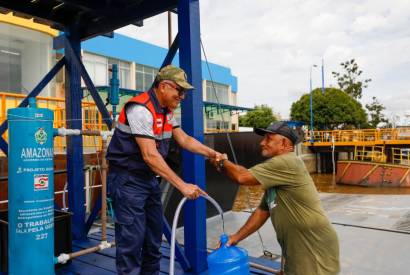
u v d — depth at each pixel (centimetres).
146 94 230
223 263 221
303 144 2928
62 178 568
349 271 332
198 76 316
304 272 224
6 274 316
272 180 226
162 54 2747
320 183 2225
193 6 314
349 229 483
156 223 255
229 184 614
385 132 2716
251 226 254
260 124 4681
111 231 468
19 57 841
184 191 217
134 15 400
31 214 250
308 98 3622
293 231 227
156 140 233
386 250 389
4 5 409
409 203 697
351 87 4797
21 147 248
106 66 2331
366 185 1941
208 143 504
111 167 238
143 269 258
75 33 453
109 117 434
